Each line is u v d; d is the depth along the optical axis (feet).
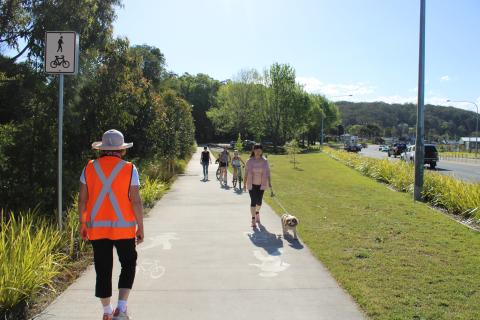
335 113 371.15
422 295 16.90
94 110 41.63
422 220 33.40
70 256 21.34
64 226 24.00
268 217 35.09
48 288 17.20
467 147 311.27
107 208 13.76
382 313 15.11
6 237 19.79
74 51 23.15
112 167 14.01
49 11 35.65
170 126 81.10
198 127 355.97
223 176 67.82
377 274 19.57
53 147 33.47
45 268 16.90
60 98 23.43
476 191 36.96
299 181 68.33
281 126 258.78
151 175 58.65
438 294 17.02
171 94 102.06
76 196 30.37
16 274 15.62
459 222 32.89
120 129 51.52
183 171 88.38
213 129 355.97
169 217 35.06
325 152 189.47
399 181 56.39
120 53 43.57
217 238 27.30
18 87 34.73
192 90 361.92
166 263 21.65
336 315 15.16
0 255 16.15
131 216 14.14
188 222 32.86
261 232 29.12
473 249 24.34
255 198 31.22
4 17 36.40
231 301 16.52
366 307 15.71
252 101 266.57
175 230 29.78
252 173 31.14
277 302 16.40
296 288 17.93
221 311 15.57
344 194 50.96
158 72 183.73
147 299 16.71
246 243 25.91
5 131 31.71
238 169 57.93
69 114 35.91
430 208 39.83
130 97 47.11
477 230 29.76
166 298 16.83
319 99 359.25
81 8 37.01
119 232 13.71
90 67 39.60
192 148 184.24
